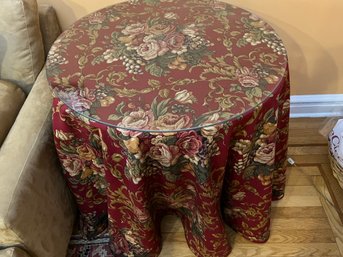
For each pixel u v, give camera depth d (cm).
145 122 95
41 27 148
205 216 115
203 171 101
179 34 123
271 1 154
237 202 127
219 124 93
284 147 137
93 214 138
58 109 104
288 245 142
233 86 102
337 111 188
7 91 136
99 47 120
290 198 156
